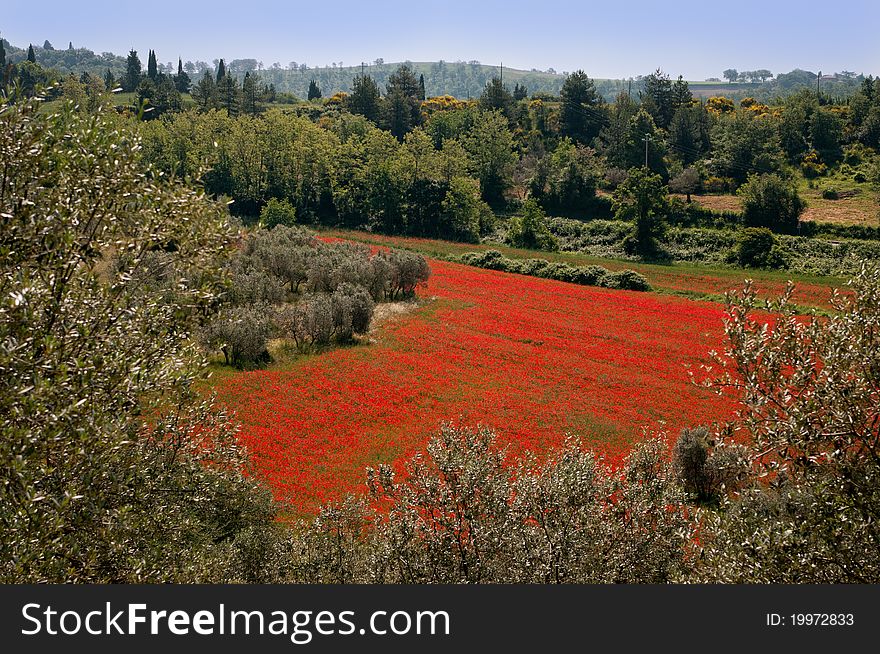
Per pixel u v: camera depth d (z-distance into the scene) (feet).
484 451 45.52
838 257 282.97
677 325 181.27
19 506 29.76
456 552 41.60
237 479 51.24
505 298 211.00
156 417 43.29
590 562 42.65
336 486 88.84
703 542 42.14
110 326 35.78
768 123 461.37
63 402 31.35
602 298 213.66
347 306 157.99
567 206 405.59
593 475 45.39
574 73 562.25
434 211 361.71
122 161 37.60
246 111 611.06
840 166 435.94
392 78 638.53
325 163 390.63
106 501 37.60
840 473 32.37
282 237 232.73
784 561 33.22
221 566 50.34
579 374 140.56
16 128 34.47
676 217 354.33
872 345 32.48
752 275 264.11
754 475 34.50
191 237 39.29
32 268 34.60
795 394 35.29
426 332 167.73
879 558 31.68
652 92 571.28
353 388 126.21
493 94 578.66
